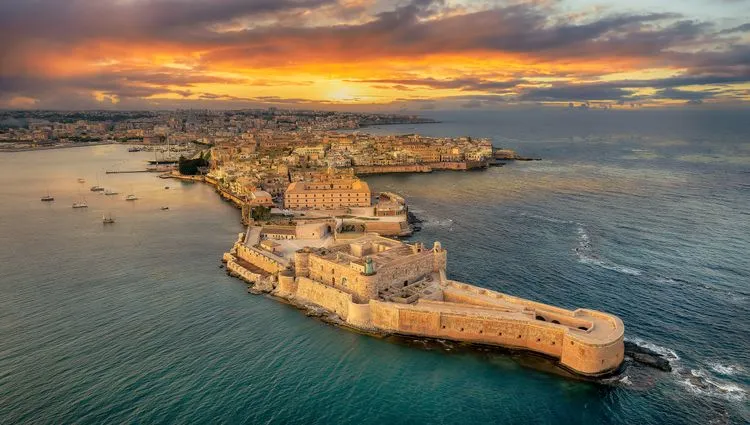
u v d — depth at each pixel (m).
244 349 99.69
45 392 83.81
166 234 196.75
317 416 79.44
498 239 180.62
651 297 123.81
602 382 88.25
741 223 195.38
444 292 117.19
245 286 135.38
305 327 109.81
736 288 128.88
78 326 108.75
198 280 139.75
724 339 102.38
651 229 189.25
